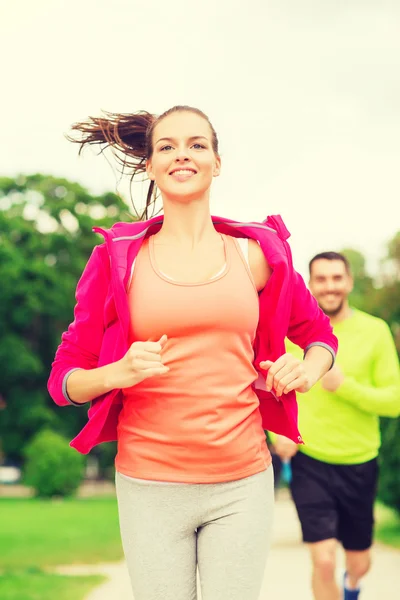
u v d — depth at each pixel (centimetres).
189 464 353
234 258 367
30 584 949
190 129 368
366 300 2288
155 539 353
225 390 354
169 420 353
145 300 355
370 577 1040
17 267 4525
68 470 3791
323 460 653
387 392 642
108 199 5025
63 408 4769
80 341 375
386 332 675
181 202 367
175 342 353
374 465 661
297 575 1078
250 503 355
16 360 4544
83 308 372
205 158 367
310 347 395
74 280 4762
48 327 4869
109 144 426
